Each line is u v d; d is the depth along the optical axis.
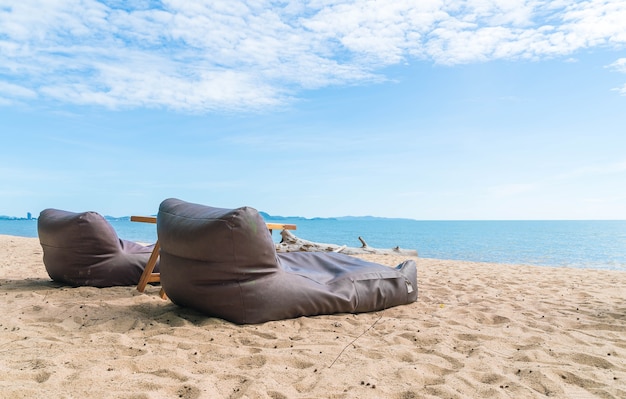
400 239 36.09
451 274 7.51
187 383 2.32
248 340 3.21
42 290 4.93
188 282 3.72
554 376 2.59
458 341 3.31
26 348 2.88
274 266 3.86
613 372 2.69
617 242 30.08
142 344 3.02
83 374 2.39
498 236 41.78
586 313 4.34
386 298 4.47
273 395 2.24
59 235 5.07
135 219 5.05
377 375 2.56
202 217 3.72
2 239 13.52
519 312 4.36
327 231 59.22
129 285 5.26
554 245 26.88
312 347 3.07
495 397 2.26
